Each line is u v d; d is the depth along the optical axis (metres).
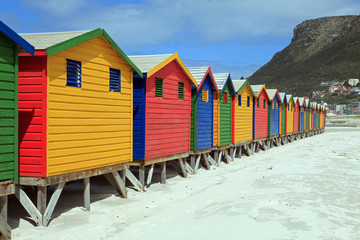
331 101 197.25
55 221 9.48
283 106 34.91
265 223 8.20
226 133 20.91
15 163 8.05
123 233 8.63
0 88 7.68
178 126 15.65
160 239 7.86
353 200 10.52
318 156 21.70
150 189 13.84
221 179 15.93
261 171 16.66
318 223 8.12
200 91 17.48
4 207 8.02
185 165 16.97
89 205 10.66
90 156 10.38
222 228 8.12
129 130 12.23
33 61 8.78
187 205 11.34
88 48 10.18
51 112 8.91
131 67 12.21
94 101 10.48
